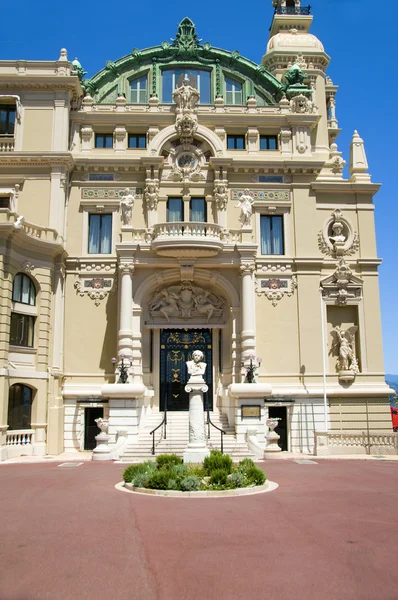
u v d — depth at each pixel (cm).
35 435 2925
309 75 4225
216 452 1956
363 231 3503
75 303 3297
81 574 974
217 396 3247
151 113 3497
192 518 1362
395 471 2230
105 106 3550
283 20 4672
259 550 1110
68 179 3412
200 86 3803
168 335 3366
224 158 3409
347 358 3309
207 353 3350
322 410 3212
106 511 1443
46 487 1844
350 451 2825
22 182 3316
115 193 3431
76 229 3378
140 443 2817
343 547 1134
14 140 3372
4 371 2725
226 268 3206
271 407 3231
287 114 3562
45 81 3416
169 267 3177
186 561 1041
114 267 3325
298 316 3325
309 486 1855
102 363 3234
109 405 2903
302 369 3262
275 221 3488
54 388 3072
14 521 1343
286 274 3372
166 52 3809
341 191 3525
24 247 2994
